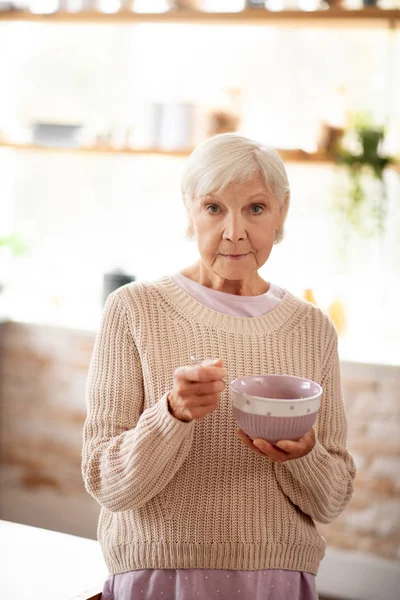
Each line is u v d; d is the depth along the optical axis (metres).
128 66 3.17
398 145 2.79
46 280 3.31
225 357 1.26
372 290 2.89
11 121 3.33
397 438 2.53
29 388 2.94
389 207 2.84
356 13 2.61
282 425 1.02
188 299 1.30
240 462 1.23
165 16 2.83
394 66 2.83
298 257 2.99
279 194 1.20
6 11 3.02
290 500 1.26
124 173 3.22
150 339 1.25
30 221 3.34
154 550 1.21
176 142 2.88
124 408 1.22
